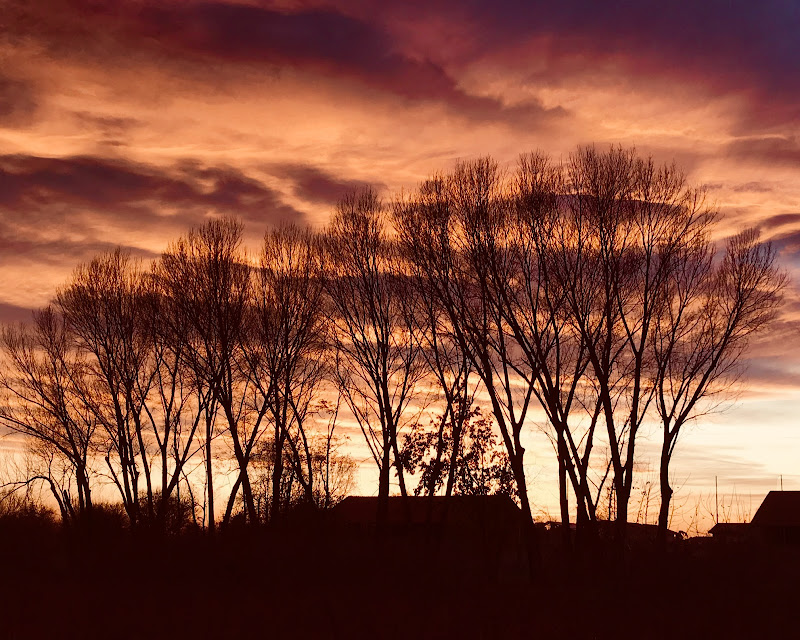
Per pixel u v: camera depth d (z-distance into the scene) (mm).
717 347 38094
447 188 37750
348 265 42156
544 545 39375
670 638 23531
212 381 45375
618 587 30984
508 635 23031
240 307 45344
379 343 42125
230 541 38781
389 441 41938
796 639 23875
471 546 38406
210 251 45625
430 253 37719
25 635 23172
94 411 49594
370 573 35406
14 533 44438
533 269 36594
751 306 38188
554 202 36469
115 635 23281
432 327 40438
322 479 46031
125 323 48656
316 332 44844
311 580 34531
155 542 39281
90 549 40062
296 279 44812
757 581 31109
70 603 28672
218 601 29031
